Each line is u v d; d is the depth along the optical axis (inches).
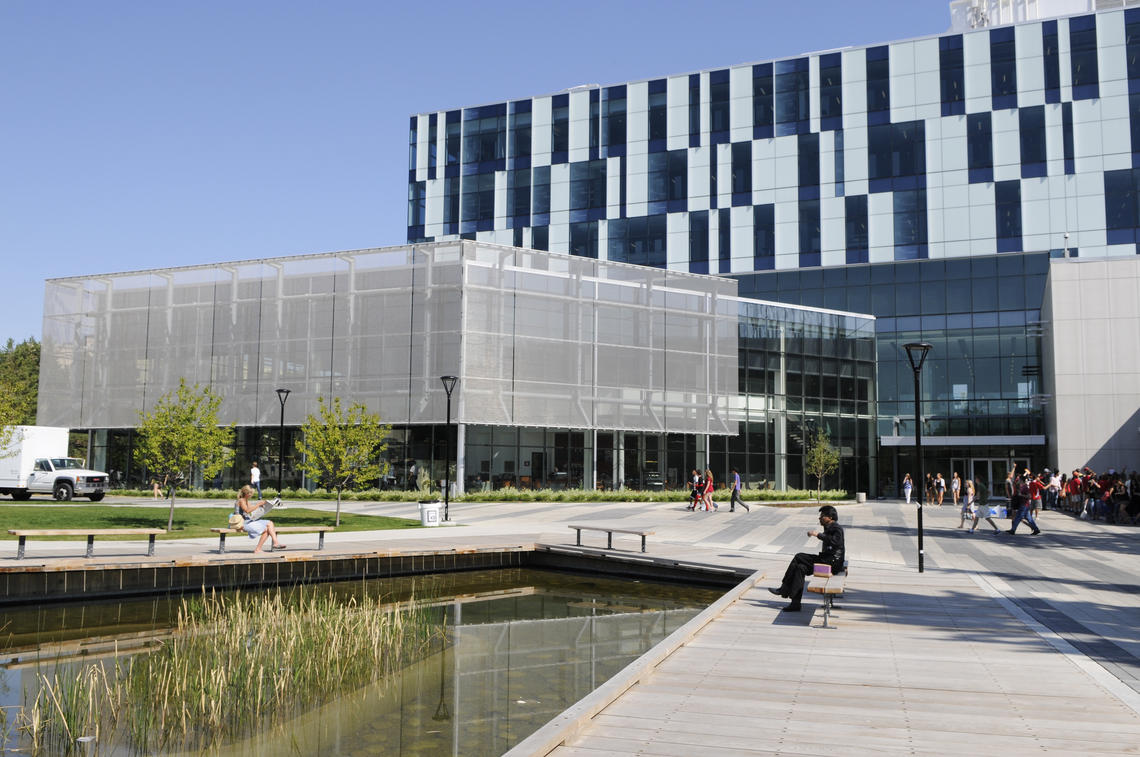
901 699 327.3
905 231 2182.6
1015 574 722.2
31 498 1630.2
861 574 722.2
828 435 2100.1
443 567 879.7
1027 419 2053.4
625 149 2397.9
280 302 1819.6
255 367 1828.2
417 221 2541.8
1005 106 2144.4
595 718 298.8
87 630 581.3
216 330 1870.1
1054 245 2080.5
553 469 1745.8
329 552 817.5
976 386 2101.4
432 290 1697.8
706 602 737.0
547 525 1190.3
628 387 1831.9
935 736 279.6
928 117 2193.7
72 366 1987.0
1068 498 1555.1
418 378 1686.8
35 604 656.4
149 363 1920.5
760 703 320.5
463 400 1648.6
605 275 1841.8
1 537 909.8
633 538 1037.8
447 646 556.4
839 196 2236.7
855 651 417.4
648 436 1854.1
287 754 344.2
